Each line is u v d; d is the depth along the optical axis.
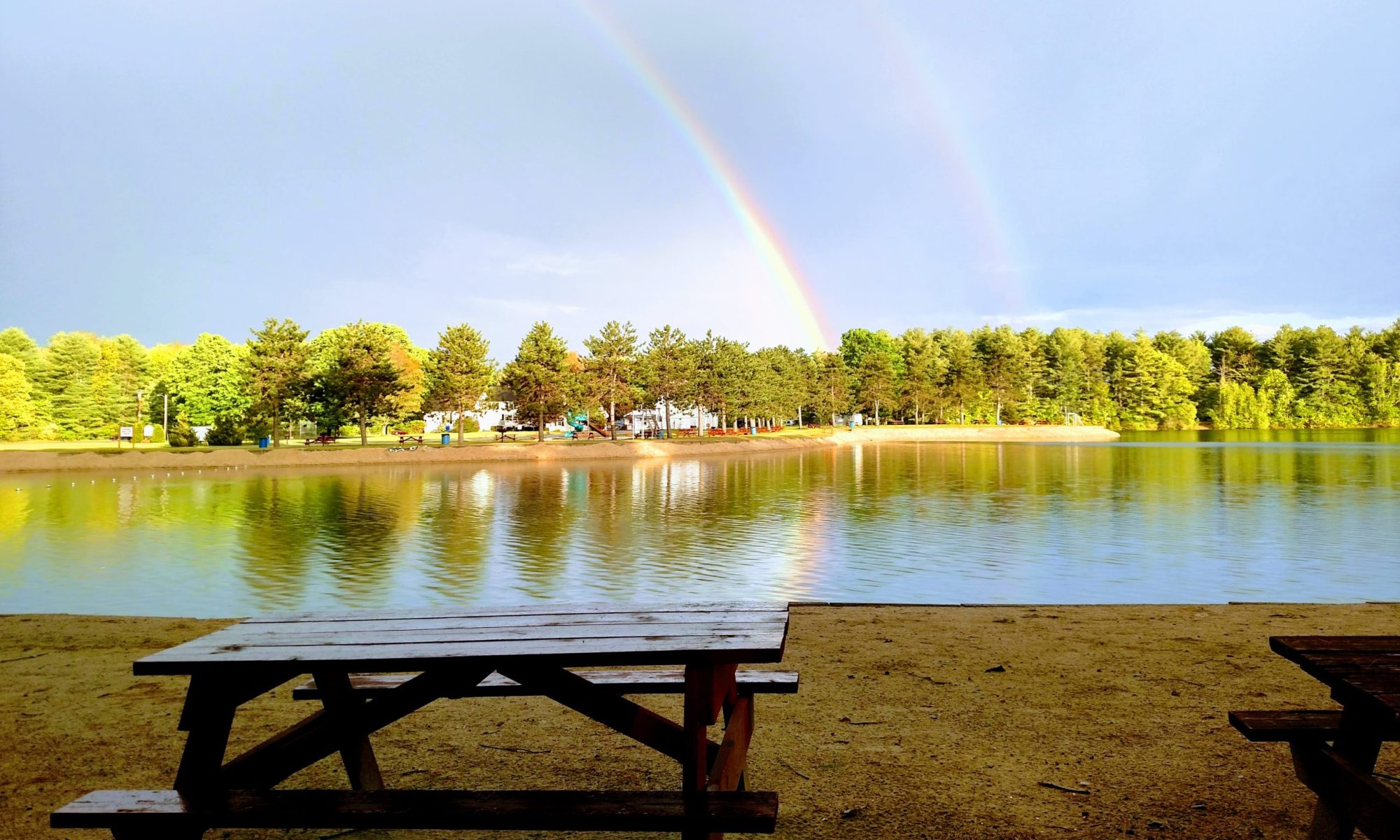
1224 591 13.09
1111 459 54.88
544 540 19.55
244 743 4.39
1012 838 3.25
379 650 2.69
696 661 2.54
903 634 7.16
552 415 66.25
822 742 4.36
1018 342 121.88
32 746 4.44
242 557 17.08
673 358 79.31
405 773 3.98
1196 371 125.94
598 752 4.26
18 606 12.42
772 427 109.75
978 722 4.69
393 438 80.31
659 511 25.95
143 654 6.69
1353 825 2.75
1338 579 14.09
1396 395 113.75
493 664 2.59
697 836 2.49
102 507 27.75
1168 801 3.59
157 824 2.58
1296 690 5.27
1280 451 64.88
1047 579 14.20
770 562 16.09
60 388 82.62
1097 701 5.09
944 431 104.75
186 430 60.56
